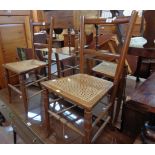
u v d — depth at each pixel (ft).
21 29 6.26
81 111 4.66
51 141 3.70
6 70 4.91
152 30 3.51
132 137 3.59
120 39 3.97
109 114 3.67
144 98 2.12
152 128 2.56
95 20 3.38
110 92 3.37
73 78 3.48
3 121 5.86
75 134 3.90
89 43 5.69
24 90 4.34
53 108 4.69
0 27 5.69
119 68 3.13
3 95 5.87
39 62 4.81
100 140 3.59
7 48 6.04
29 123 4.35
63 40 7.58
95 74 4.60
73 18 5.73
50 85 3.17
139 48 3.31
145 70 6.78
